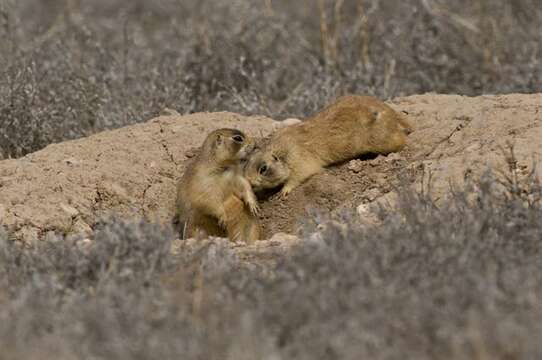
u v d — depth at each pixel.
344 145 12.97
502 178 10.74
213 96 18.47
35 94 15.84
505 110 12.48
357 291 7.88
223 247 9.77
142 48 20.97
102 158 13.21
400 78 18.78
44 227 11.73
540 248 8.97
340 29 20.45
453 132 12.55
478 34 19.88
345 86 17.75
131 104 16.47
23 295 8.17
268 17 20.67
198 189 12.27
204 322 7.75
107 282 8.64
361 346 7.12
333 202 12.74
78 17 22.09
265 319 7.70
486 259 8.55
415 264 8.47
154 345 7.18
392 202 10.81
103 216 11.77
